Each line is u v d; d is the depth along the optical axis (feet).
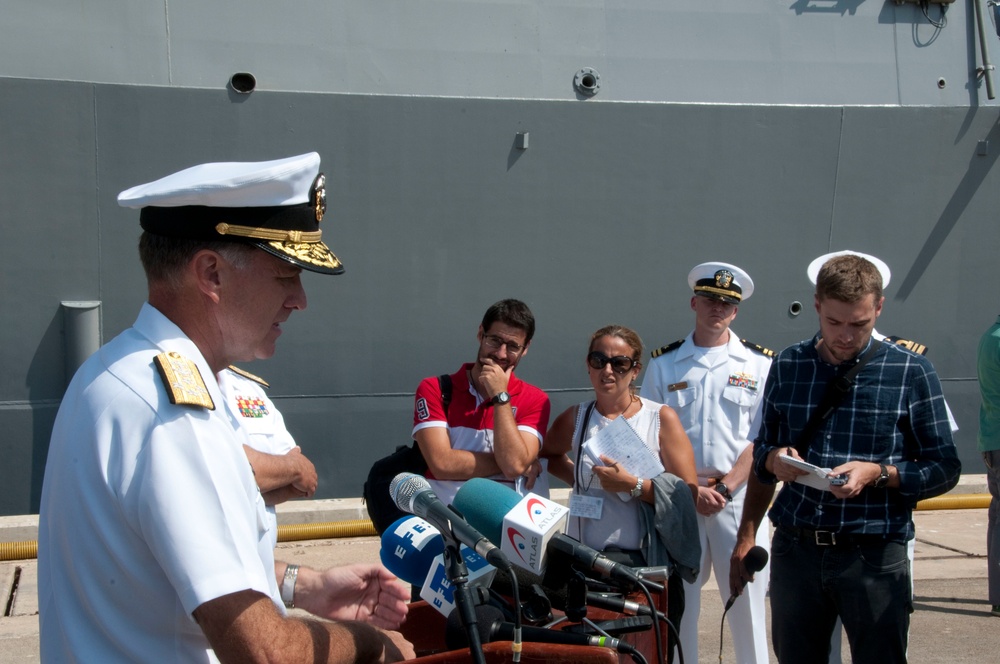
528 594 5.66
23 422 17.15
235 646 3.99
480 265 18.65
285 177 4.56
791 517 9.02
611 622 5.76
